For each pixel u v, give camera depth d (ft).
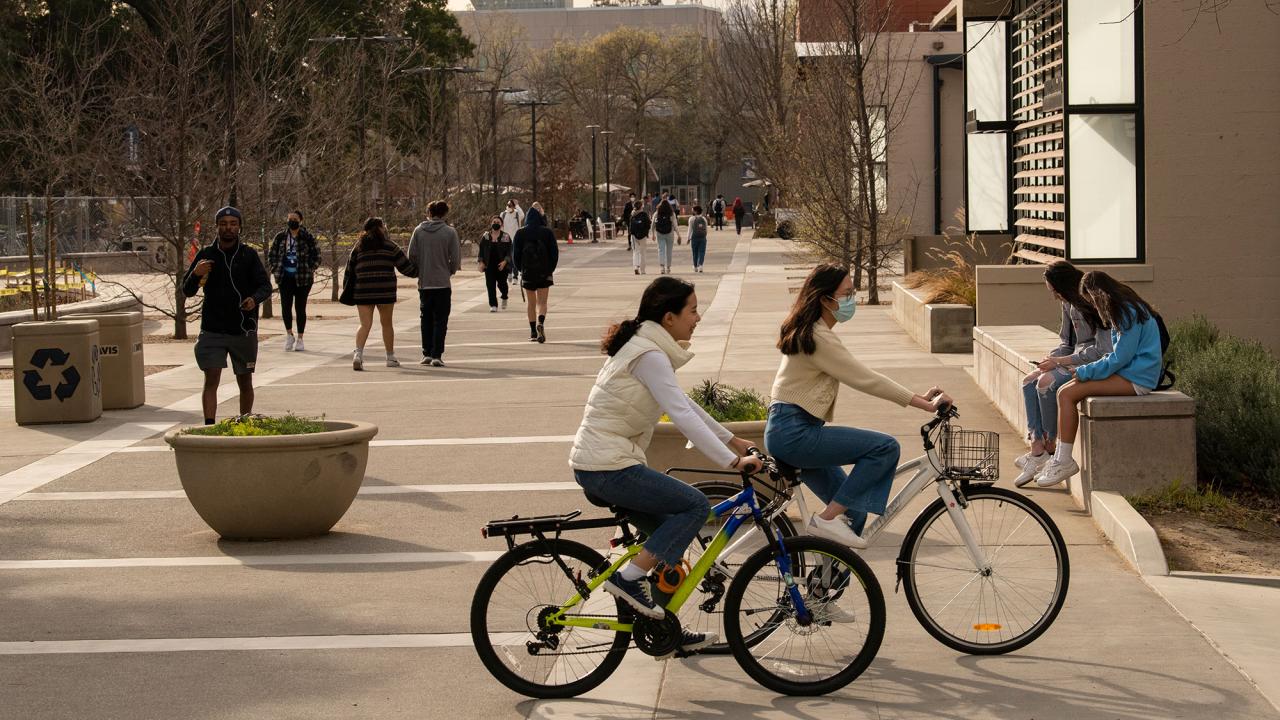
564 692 19.03
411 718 18.30
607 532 28.81
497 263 92.02
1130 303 29.22
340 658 20.86
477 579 25.45
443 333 60.64
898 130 113.19
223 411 47.98
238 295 41.27
